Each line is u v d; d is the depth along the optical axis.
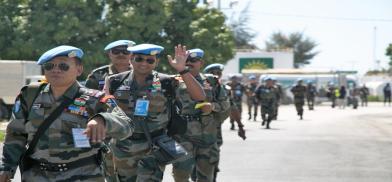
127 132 6.05
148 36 47.31
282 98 71.12
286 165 16.72
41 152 6.26
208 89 11.23
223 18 50.22
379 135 27.09
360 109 60.88
